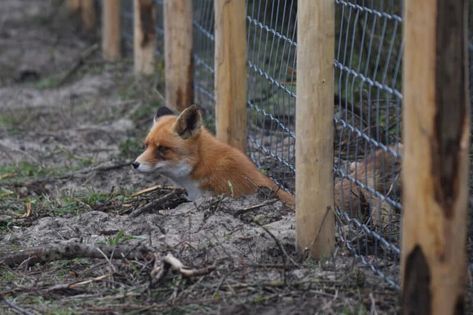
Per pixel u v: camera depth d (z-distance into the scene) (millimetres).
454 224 5398
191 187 9000
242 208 8133
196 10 12836
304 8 6691
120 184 9773
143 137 11531
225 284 6555
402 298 5648
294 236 7383
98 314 6305
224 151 8883
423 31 5262
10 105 13422
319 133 6820
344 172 7578
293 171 8859
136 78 13922
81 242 7508
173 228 7820
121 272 6969
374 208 7414
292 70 8789
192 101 11688
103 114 12680
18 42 17297
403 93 5559
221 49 9172
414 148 5406
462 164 5348
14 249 7547
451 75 5262
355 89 9203
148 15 14055
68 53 16500
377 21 9578
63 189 9594
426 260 5457
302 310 6160
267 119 10359
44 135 11898
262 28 9438
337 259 6938
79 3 18312
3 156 11062
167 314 6242
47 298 6672
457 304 5512
